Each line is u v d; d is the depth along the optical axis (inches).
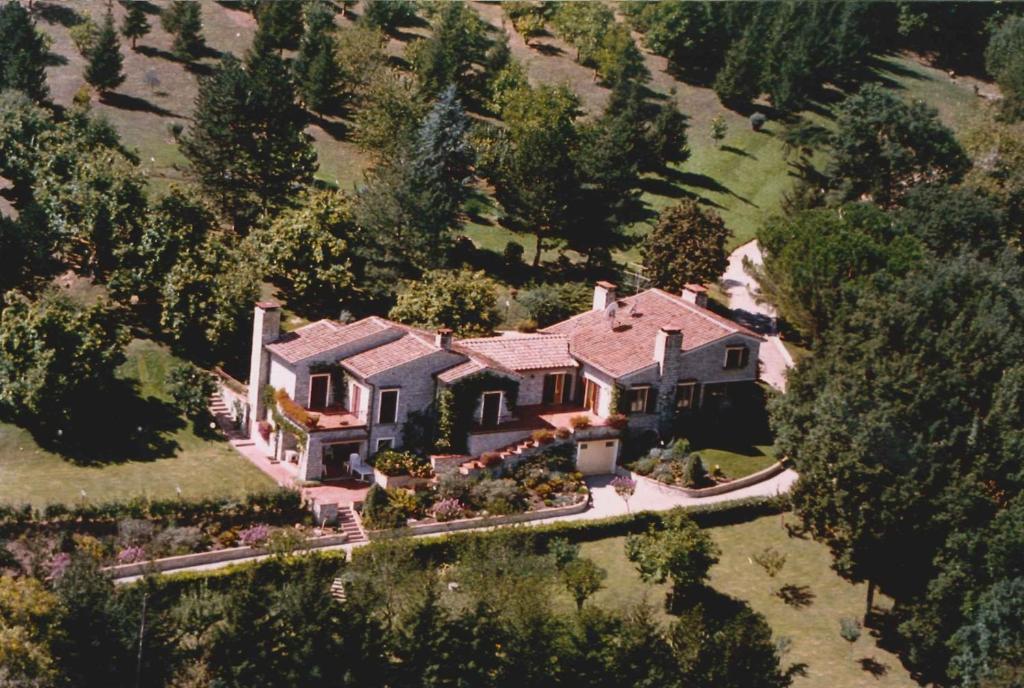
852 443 2544.3
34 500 2503.7
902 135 4463.6
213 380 3041.3
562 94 4913.9
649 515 2746.1
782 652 2359.7
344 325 3112.7
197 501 2529.5
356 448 2854.3
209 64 4845.0
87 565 2188.7
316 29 4847.4
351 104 4736.7
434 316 3270.2
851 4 6092.5
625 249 4045.3
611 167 3939.5
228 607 2166.6
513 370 3031.5
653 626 2258.9
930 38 6806.1
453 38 5049.2
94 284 3275.1
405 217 3545.8
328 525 2610.7
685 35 5812.0
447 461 2844.5
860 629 2546.8
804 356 3250.5
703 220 3801.7
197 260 3206.2
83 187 3275.1
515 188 3907.5
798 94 5497.1
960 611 2416.3
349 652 2149.4
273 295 3491.6
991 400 2807.6
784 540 2787.9
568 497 2817.4
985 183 4468.5
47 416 2755.9
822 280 3405.5
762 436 3171.8
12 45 4168.3
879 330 2883.9
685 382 3129.9
